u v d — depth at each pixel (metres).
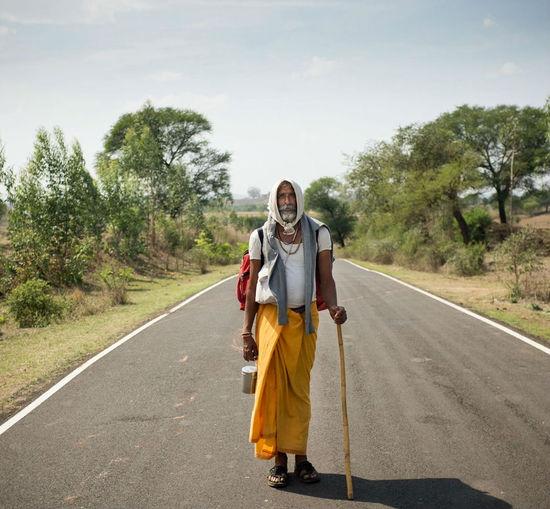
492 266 26.58
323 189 76.12
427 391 6.50
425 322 11.00
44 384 7.14
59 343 9.99
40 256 18.33
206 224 44.72
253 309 4.23
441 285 19.00
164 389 6.80
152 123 55.97
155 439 5.17
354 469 4.46
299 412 4.17
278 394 4.12
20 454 4.88
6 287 17.11
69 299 14.67
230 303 14.62
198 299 15.81
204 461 4.67
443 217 34.78
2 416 5.92
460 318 11.45
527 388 6.53
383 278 21.55
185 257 33.25
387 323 10.95
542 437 5.04
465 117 51.25
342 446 4.94
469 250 26.28
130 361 8.30
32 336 10.99
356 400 6.23
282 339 4.11
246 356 4.29
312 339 4.19
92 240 22.19
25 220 18.91
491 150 51.31
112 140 56.03
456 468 4.44
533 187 52.09
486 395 6.29
